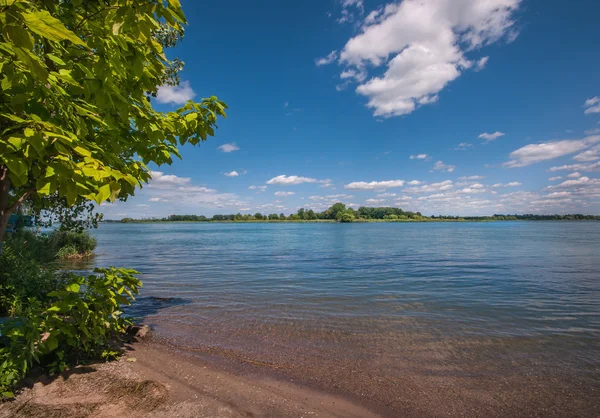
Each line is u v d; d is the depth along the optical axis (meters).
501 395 5.34
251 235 86.44
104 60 2.83
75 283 5.01
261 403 4.75
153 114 3.97
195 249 40.72
